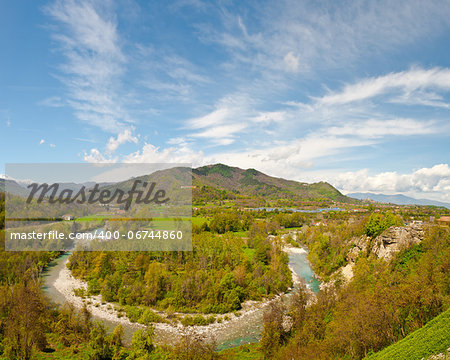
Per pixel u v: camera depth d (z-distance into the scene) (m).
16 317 67.06
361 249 112.94
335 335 56.62
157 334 78.50
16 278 106.00
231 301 94.69
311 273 129.12
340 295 80.69
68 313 78.06
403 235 92.69
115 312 91.44
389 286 61.31
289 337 69.56
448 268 58.50
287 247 175.38
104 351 64.69
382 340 49.53
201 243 138.38
